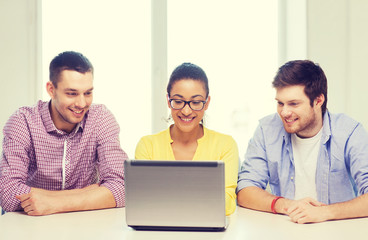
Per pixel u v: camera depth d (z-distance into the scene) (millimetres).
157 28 2865
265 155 1937
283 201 1604
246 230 1370
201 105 1755
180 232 1350
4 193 1734
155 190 1352
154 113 2863
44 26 2824
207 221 1338
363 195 1582
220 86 2871
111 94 2846
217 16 2881
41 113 1915
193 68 1785
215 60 2871
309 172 1906
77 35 2834
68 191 1790
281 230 1368
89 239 1271
